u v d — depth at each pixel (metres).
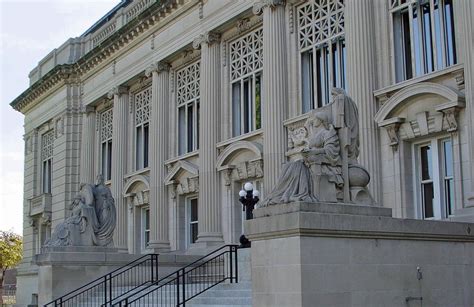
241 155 27.72
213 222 28.52
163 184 32.78
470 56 17.97
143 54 35.38
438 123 18.97
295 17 25.77
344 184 14.15
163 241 32.19
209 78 29.64
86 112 41.91
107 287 25.50
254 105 27.73
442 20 19.81
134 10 38.22
